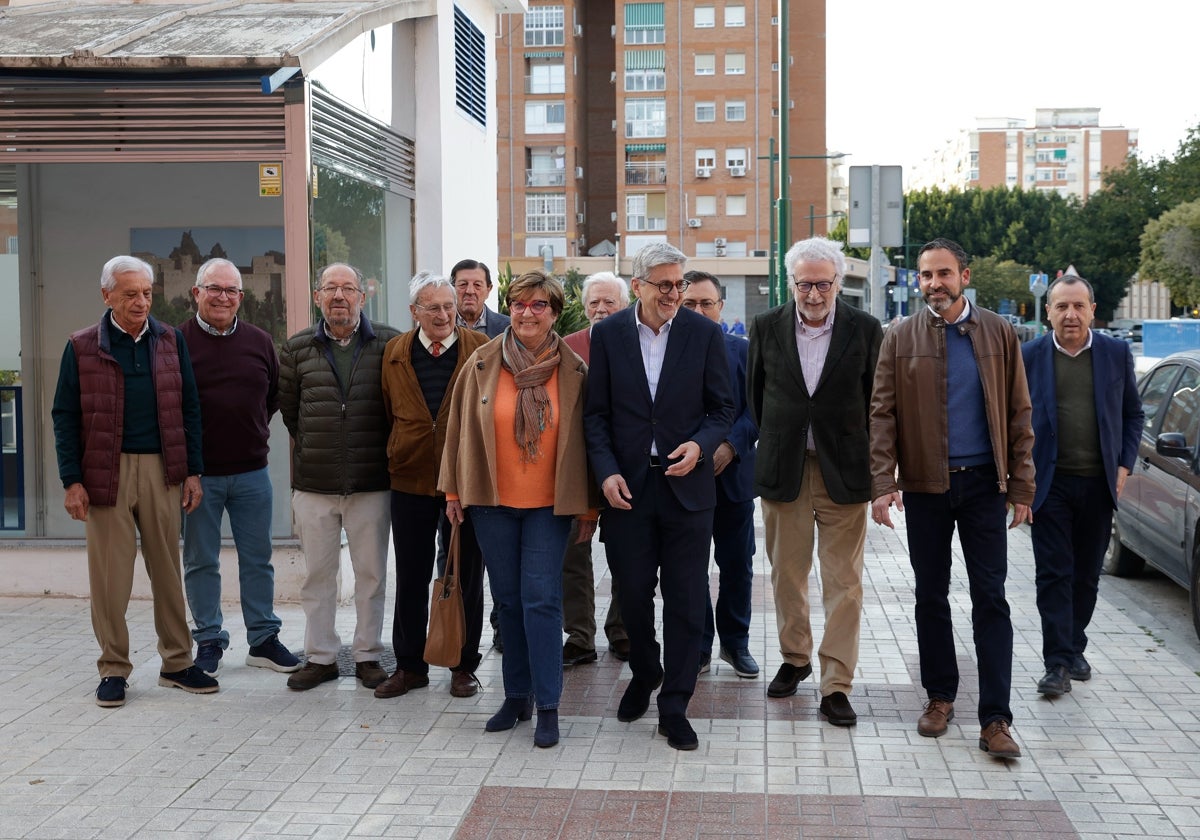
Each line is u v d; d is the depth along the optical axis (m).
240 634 7.00
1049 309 6.00
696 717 5.39
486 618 7.43
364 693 5.81
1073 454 5.88
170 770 4.71
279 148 7.75
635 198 62.69
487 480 5.12
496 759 4.83
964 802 4.36
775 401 5.41
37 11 9.29
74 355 5.60
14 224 8.20
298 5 9.05
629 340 5.06
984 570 4.93
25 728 5.25
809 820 4.19
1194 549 7.19
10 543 8.04
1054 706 5.57
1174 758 4.84
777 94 62.50
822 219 72.50
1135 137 161.75
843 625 5.29
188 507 5.87
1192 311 65.25
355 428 5.80
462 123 10.68
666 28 61.62
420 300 5.63
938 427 4.93
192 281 8.09
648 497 5.02
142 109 7.80
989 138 162.50
